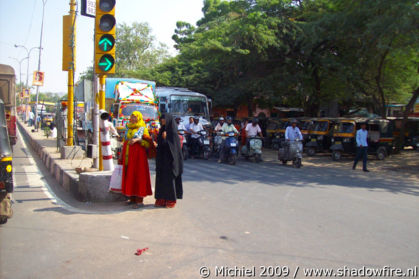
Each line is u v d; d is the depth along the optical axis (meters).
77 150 11.95
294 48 21.09
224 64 23.47
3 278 3.69
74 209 6.49
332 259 4.36
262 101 27.78
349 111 34.34
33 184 9.10
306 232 5.37
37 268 3.95
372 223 5.92
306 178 10.84
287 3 20.69
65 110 16.80
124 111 15.05
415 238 5.20
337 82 21.14
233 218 6.05
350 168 14.01
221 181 9.84
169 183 6.55
